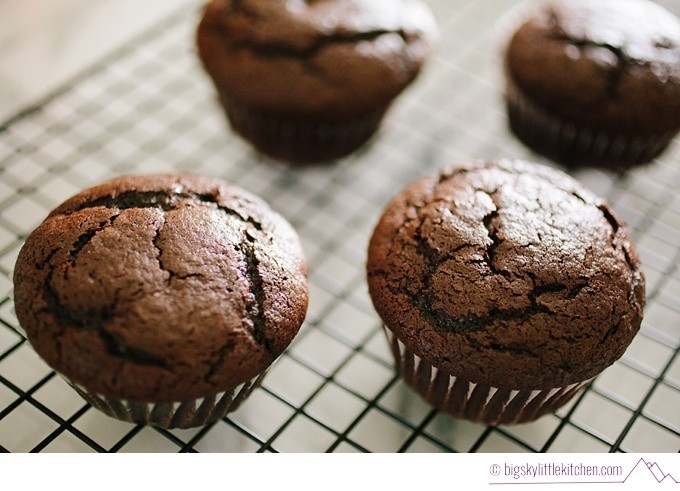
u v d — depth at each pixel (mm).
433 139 452
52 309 326
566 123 413
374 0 417
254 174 436
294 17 405
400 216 358
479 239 344
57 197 413
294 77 403
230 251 337
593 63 404
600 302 338
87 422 364
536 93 411
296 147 428
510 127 442
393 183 437
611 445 353
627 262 348
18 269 335
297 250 351
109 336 323
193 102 456
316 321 391
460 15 500
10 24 465
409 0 432
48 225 341
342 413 375
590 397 382
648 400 370
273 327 335
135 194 347
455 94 470
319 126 414
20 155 422
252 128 424
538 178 361
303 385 381
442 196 356
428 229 349
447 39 490
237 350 329
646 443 371
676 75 403
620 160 423
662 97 401
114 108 448
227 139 446
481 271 340
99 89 453
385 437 370
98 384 323
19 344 363
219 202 349
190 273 330
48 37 464
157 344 323
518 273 339
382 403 377
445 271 342
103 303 324
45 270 331
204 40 413
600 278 340
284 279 341
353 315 399
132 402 329
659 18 416
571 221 348
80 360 323
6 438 358
